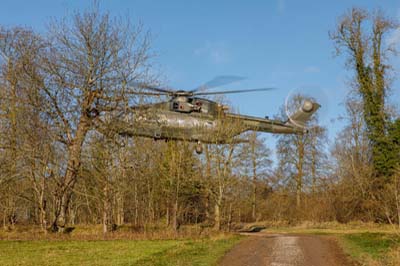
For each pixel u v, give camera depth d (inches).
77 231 1114.7
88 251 746.8
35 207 1400.1
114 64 1122.7
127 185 1187.9
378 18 1604.3
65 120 1114.1
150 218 1325.0
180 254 693.9
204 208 1640.0
